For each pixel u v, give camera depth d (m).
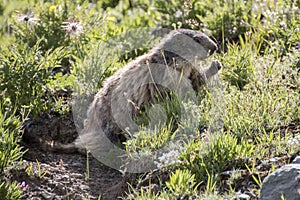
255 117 9.73
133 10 15.64
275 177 7.89
